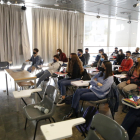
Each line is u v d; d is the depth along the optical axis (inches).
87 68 194.1
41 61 220.7
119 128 49.4
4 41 255.8
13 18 255.0
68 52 319.9
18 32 262.8
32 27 274.7
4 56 259.0
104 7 272.1
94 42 374.6
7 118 112.5
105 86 101.4
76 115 109.8
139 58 131.2
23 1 238.4
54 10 289.6
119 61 272.5
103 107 133.5
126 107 127.7
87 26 354.9
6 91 175.8
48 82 214.4
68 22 309.6
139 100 80.0
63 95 135.2
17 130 96.9
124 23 417.7
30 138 88.7
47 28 289.7
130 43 444.5
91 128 59.2
